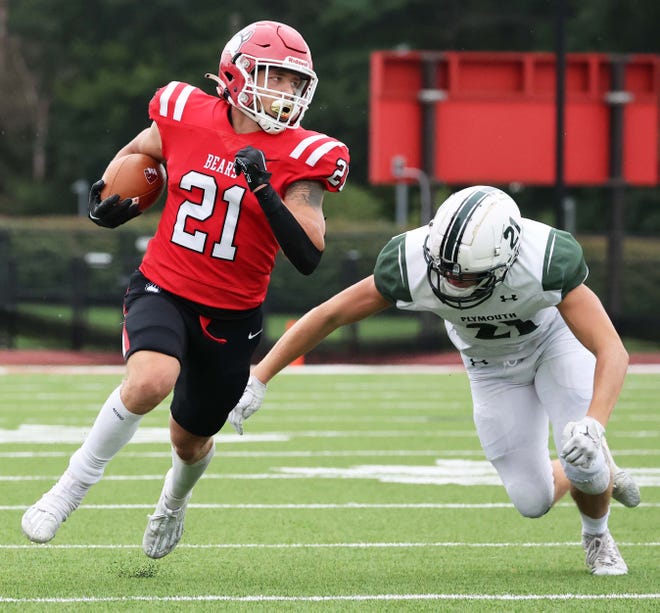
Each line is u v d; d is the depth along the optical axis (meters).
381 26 141.00
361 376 53.47
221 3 146.88
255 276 15.09
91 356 62.12
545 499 17.08
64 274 82.56
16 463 27.80
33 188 152.00
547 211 133.50
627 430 34.81
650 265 75.81
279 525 20.75
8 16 158.12
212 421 15.52
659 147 116.75
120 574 16.53
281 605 14.54
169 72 144.38
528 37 139.38
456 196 14.79
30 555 17.91
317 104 134.50
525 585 15.96
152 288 15.01
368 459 29.02
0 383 48.28
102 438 14.39
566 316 15.27
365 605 14.59
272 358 15.76
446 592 15.45
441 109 66.44
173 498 16.42
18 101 155.75
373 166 66.06
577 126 68.31
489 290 14.96
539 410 17.14
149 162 15.75
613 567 16.78
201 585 15.80
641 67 70.00
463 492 24.41
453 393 45.66
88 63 151.12
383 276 15.47
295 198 14.55
